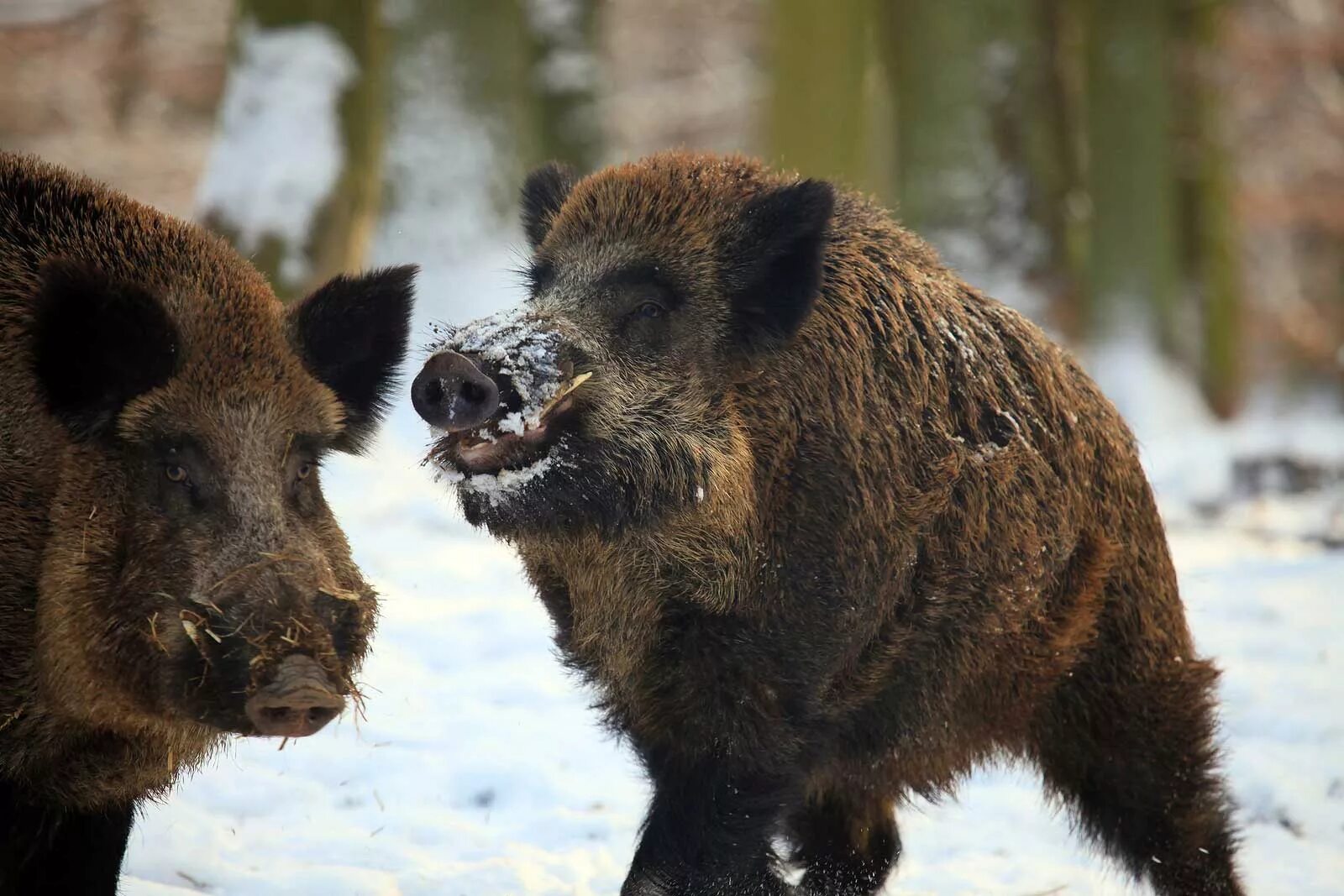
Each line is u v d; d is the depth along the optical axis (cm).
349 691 859
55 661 853
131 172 5406
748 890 1003
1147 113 3638
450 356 900
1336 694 1514
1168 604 1156
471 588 1761
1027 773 1378
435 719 1391
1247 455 2669
